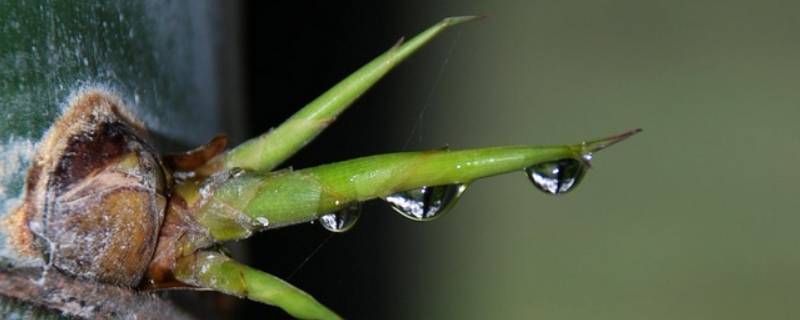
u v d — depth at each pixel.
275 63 0.24
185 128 0.17
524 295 0.27
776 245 0.26
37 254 0.15
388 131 0.26
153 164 0.15
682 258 0.27
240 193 0.15
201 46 0.18
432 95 0.27
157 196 0.15
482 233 0.27
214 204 0.15
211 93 0.18
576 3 0.27
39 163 0.15
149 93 0.17
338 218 0.16
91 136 0.15
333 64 0.25
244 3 0.19
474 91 0.27
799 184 0.26
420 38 0.15
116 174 0.15
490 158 0.15
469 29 0.27
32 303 0.15
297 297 0.15
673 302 0.27
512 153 0.15
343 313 0.24
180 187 0.15
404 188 0.15
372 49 0.25
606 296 0.27
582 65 0.27
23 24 0.15
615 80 0.27
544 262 0.27
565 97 0.27
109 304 0.15
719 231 0.26
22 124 0.15
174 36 0.17
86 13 0.16
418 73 0.26
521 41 0.27
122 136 0.15
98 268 0.15
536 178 0.16
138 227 0.15
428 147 0.26
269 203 0.15
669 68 0.27
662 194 0.27
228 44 0.19
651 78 0.27
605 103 0.27
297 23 0.25
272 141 0.16
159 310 0.16
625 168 0.27
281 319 0.21
